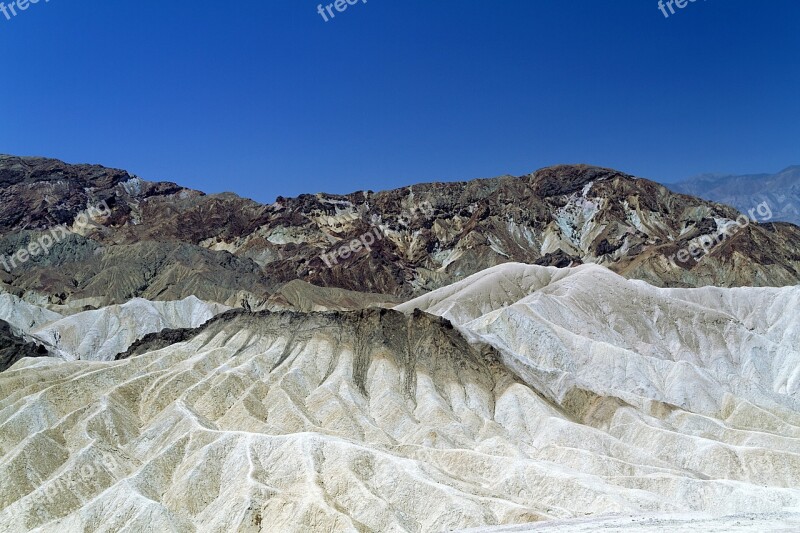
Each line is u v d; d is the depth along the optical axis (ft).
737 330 647.56
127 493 320.50
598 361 557.74
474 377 480.64
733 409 498.69
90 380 455.22
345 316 517.14
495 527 277.23
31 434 395.55
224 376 453.99
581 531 258.98
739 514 279.69
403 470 332.19
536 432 434.30
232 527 303.48
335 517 286.46
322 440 353.51
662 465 397.80
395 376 475.72
